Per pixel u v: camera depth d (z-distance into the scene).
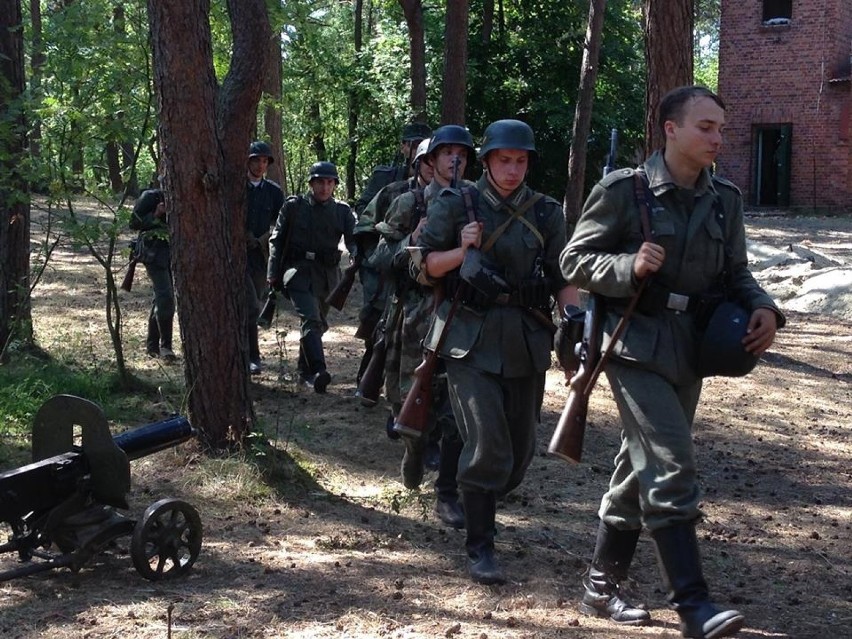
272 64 20.69
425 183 6.94
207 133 6.32
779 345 12.20
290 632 4.26
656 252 3.99
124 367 8.78
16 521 4.71
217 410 6.50
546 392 9.33
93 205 12.27
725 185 4.32
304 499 6.20
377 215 7.78
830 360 11.48
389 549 5.45
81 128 8.34
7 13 9.30
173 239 6.43
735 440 8.28
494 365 4.89
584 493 6.68
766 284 15.65
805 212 27.61
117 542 5.27
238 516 5.84
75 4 8.23
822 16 27.34
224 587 4.76
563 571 5.21
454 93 15.48
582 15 25.88
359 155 29.12
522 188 5.05
